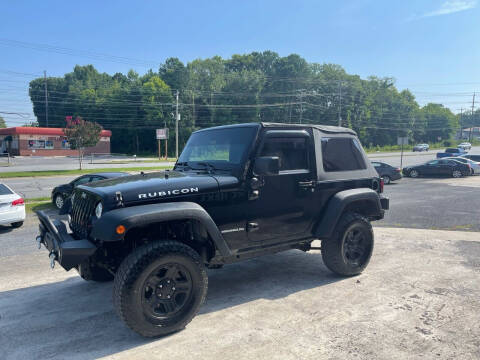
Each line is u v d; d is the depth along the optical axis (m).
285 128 4.23
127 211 3.19
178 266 3.38
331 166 4.71
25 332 3.55
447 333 3.34
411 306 3.93
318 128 4.64
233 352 3.08
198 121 84.62
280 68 94.94
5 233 8.64
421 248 6.39
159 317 3.30
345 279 4.83
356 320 3.62
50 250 3.80
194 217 3.40
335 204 4.54
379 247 6.46
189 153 4.66
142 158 59.88
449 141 108.75
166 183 3.57
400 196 15.20
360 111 95.94
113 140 88.75
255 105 85.38
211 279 4.97
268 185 4.04
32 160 46.16
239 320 3.68
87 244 3.35
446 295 4.23
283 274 5.12
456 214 10.58
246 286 4.67
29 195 16.00
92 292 4.63
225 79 91.31
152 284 3.29
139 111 84.50
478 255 5.93
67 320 3.81
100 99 86.56
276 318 3.71
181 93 84.31
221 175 3.92
